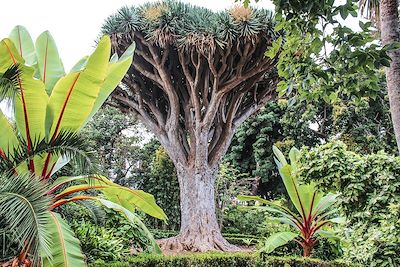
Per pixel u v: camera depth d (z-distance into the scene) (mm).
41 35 4422
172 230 12062
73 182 4082
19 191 2453
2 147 3477
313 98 2676
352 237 3867
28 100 3361
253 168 14344
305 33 2457
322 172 4000
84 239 3941
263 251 5234
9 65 3199
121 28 8117
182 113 9148
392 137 11555
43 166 3504
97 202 4199
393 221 3367
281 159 5605
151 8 8039
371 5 3213
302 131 13180
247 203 12430
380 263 3480
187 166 8500
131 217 3502
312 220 5418
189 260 5488
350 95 2508
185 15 7977
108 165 14492
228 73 8242
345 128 11812
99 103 4047
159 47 8359
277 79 9055
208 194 8344
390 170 3645
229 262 5809
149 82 9180
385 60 2189
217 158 8680
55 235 2596
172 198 12469
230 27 7566
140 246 5336
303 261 5234
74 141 2908
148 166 14594
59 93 3457
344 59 2287
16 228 2336
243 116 9195
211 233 8047
